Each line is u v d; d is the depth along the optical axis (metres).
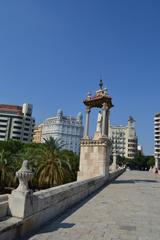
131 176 43.50
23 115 160.00
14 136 155.62
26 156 42.94
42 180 39.00
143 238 7.60
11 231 6.67
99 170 24.83
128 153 166.88
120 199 15.06
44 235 7.43
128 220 9.81
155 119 150.25
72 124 180.25
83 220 9.52
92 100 27.06
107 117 27.00
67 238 7.25
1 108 158.38
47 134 182.50
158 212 11.60
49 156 40.31
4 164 41.31
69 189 12.02
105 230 8.29
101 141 25.06
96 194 16.89
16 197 7.38
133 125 172.62
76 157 54.44
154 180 34.44
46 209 9.01
